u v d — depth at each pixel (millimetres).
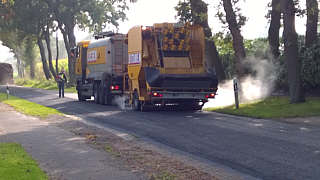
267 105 20500
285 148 10672
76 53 30234
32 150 10938
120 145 11773
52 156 10156
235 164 9258
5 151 10641
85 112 21312
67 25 57125
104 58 25656
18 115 19828
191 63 20766
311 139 11812
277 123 15219
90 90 27938
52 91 44125
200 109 21453
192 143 11875
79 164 9289
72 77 52781
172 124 15812
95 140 12586
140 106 21359
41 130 14695
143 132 14164
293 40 20469
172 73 19984
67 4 56000
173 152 10758
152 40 20906
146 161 9633
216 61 28766
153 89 19875
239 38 24453
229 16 24469
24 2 58875
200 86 20266
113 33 26359
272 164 9109
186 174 8398
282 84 26328
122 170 8727
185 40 20922
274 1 26328
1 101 29000
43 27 62906
